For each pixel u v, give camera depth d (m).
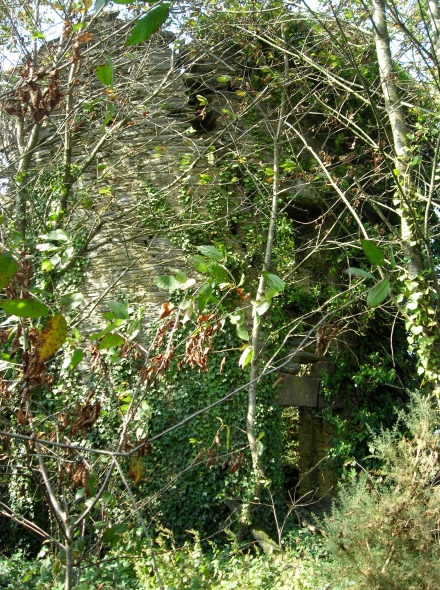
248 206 11.24
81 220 8.95
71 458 4.03
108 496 3.41
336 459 11.18
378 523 5.38
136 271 10.75
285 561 6.58
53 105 3.50
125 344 3.75
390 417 11.67
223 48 11.51
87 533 4.88
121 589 4.77
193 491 9.72
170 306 3.57
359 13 9.91
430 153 10.36
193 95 11.60
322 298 11.44
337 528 5.68
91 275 10.84
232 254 10.62
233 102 11.76
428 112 7.89
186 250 10.77
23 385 2.99
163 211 10.88
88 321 10.53
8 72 6.09
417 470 5.64
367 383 11.44
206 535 9.59
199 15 9.84
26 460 3.76
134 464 2.99
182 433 9.95
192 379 10.17
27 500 9.45
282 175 10.73
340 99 11.17
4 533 9.80
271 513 9.88
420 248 7.23
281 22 9.30
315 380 11.01
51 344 2.78
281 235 11.09
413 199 7.28
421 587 5.06
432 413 5.86
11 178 7.71
